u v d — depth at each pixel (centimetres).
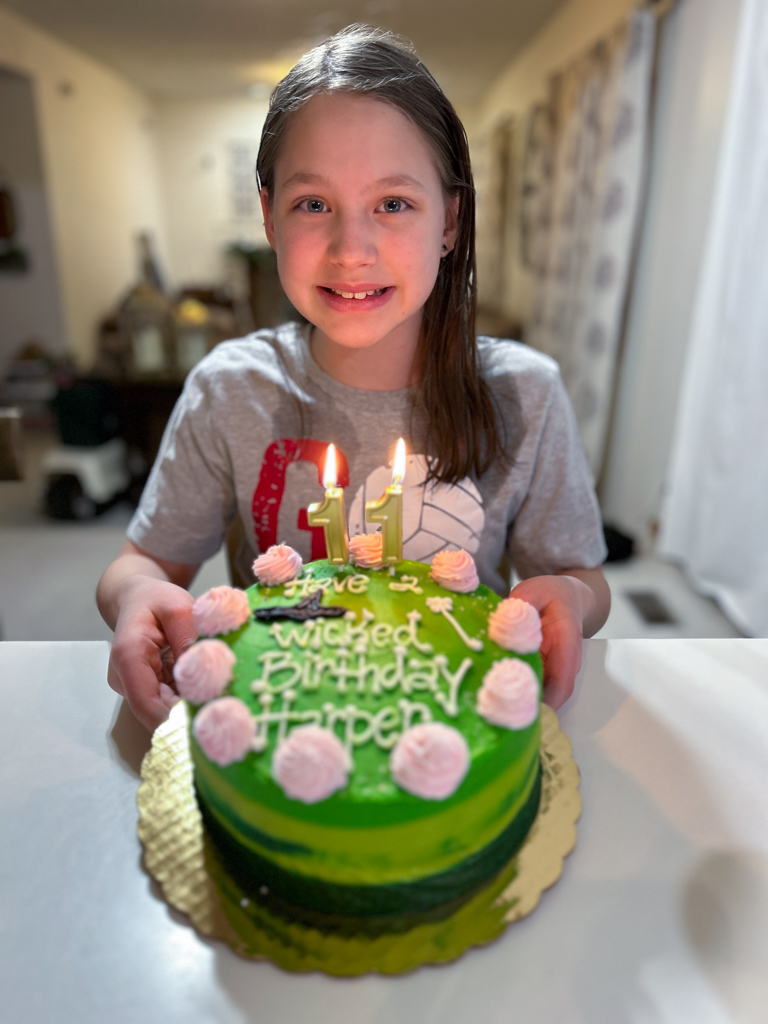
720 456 215
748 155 195
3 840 58
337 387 92
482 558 95
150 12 380
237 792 51
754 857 57
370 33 78
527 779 57
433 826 49
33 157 444
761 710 73
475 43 432
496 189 516
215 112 715
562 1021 46
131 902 54
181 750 65
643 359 273
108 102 564
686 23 233
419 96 70
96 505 311
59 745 68
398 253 72
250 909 52
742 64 191
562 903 53
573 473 96
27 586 252
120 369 313
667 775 65
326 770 48
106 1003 47
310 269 74
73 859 57
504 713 53
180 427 96
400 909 52
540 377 95
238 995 47
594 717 72
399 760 49
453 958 49
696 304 227
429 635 62
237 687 57
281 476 92
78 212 502
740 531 211
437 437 89
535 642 61
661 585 240
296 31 420
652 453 268
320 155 68
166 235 758
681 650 83
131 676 68
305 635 62
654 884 55
